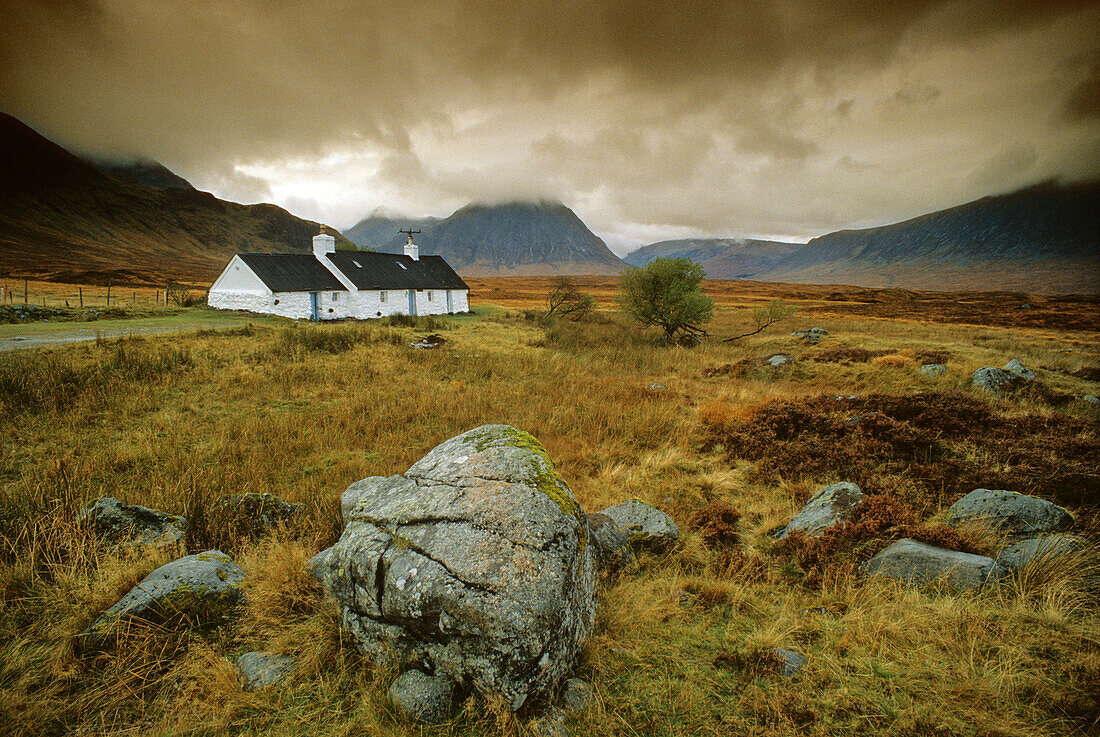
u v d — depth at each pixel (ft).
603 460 29.27
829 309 182.09
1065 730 8.93
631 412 38.45
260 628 12.92
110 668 11.32
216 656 11.82
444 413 37.96
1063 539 14.29
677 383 52.65
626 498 23.52
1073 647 10.90
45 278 223.10
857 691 10.56
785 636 12.84
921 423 30.04
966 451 25.62
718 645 12.75
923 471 23.39
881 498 18.67
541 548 11.50
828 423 30.71
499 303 203.21
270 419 35.04
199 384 43.91
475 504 12.50
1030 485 20.39
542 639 10.36
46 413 33.14
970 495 18.42
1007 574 13.88
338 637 12.48
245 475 25.11
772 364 60.85
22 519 16.81
